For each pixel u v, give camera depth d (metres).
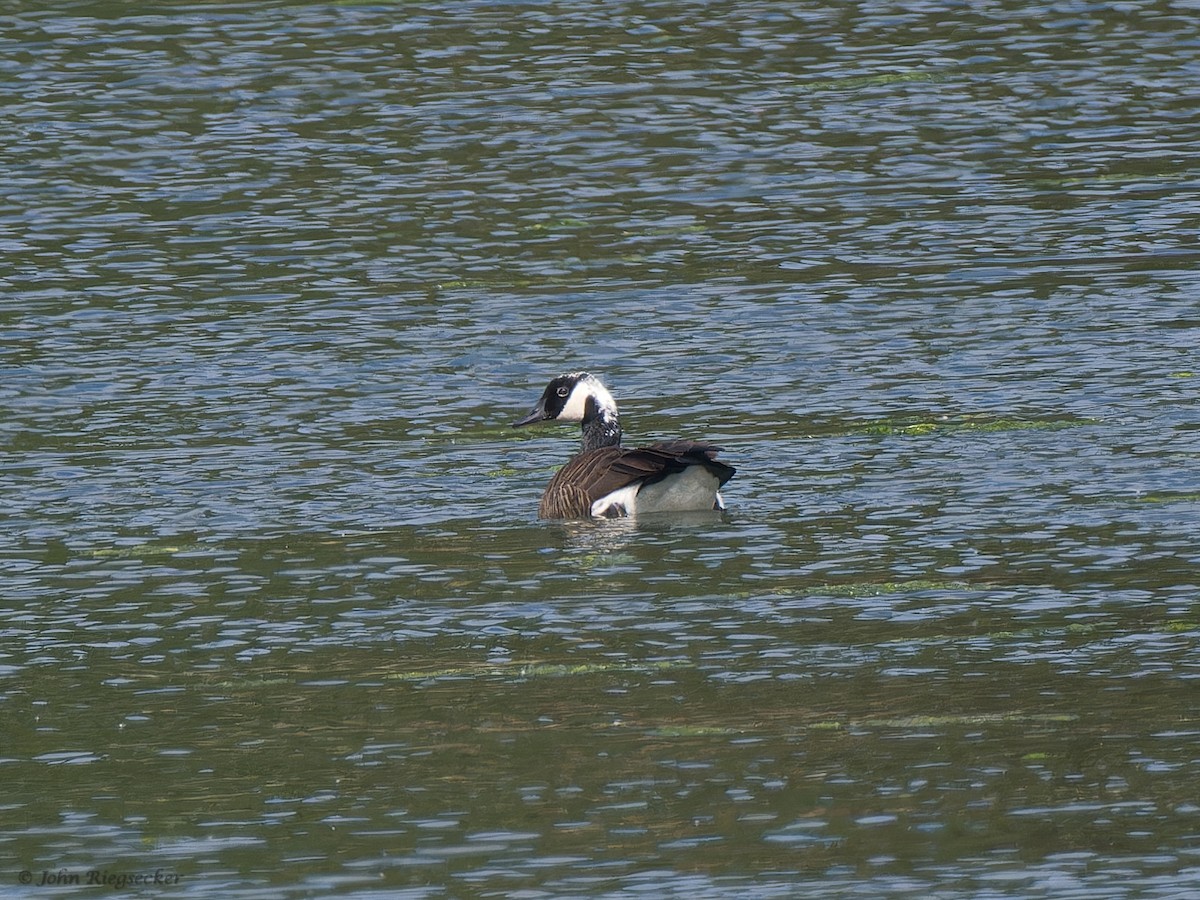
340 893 10.48
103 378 22.27
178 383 22.08
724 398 21.14
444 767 12.12
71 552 16.83
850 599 15.00
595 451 18.02
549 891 10.41
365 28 37.31
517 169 30.34
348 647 14.38
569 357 22.80
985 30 36.78
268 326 24.14
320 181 29.89
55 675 14.02
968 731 12.30
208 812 11.62
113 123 32.38
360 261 26.70
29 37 36.84
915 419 20.05
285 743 12.61
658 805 11.42
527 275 26.00
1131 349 22.05
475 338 23.55
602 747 12.30
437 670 13.83
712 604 15.04
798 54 35.50
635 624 14.63
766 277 25.58
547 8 38.56
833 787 11.55
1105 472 18.00
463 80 34.41
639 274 25.91
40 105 33.16
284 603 15.41
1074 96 33.06
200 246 27.31
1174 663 13.35
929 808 11.23
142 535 17.25
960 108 32.59
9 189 29.58
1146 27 36.66
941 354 22.28
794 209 28.38
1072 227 27.09
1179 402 20.06
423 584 15.80
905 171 29.88
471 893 10.41
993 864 10.51
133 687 13.74
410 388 21.89
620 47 36.03
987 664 13.49
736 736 12.38
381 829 11.27
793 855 10.70
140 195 29.33
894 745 12.14
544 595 15.41
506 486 18.73
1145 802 11.19
